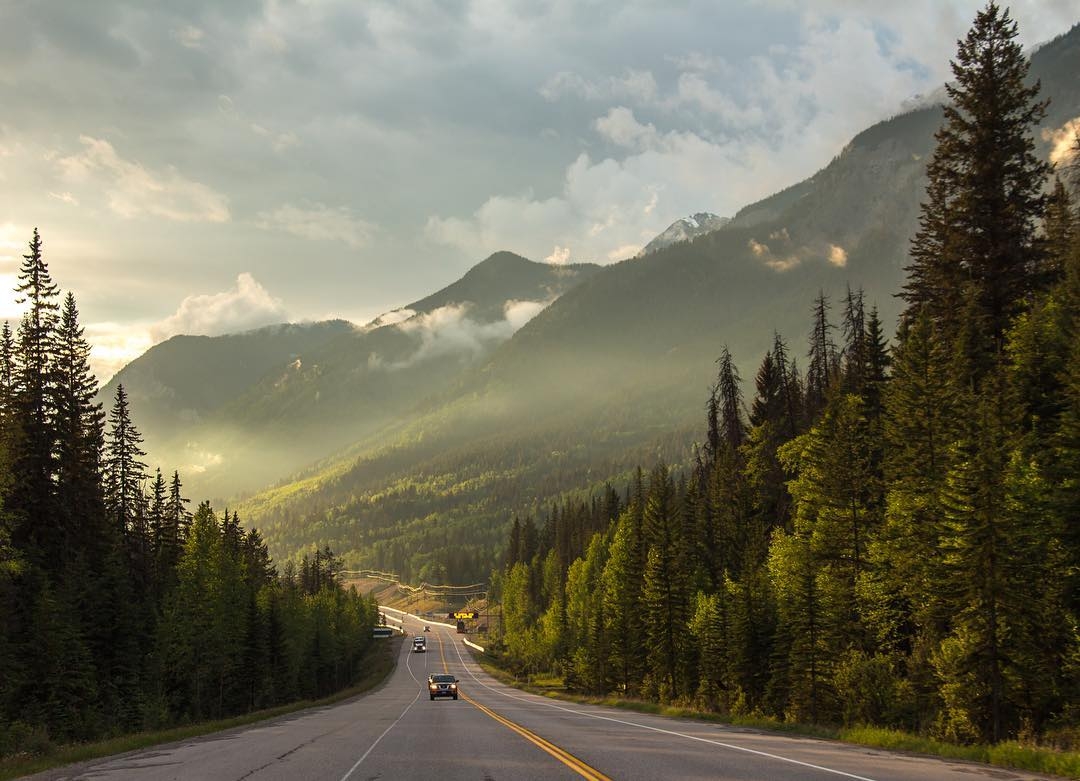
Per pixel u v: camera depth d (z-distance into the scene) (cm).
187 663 6281
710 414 8125
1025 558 2688
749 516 6800
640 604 7181
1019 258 4081
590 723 3048
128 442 6756
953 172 4297
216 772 1588
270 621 8600
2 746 2430
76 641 4797
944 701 2955
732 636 4966
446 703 5425
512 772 1487
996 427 2947
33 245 5097
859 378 5334
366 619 19275
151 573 7131
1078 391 2884
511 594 17188
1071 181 4825
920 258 4928
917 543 3425
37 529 4844
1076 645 2669
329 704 6662
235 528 10100
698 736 2386
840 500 4278
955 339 4094
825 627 4034
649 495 7650
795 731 2872
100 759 2108
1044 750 1730
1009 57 4206
